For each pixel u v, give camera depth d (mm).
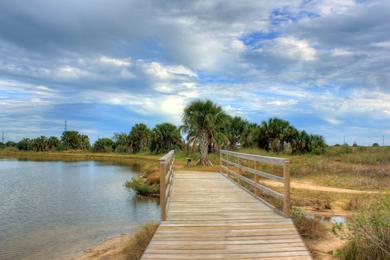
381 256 5484
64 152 90625
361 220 5781
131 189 23094
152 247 5746
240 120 44875
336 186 16656
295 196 13555
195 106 28203
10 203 18719
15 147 106375
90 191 22969
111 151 86625
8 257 9719
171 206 8188
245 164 23234
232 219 6922
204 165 28062
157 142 60406
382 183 16891
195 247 5746
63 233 12297
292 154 41594
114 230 12516
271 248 5711
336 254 5965
